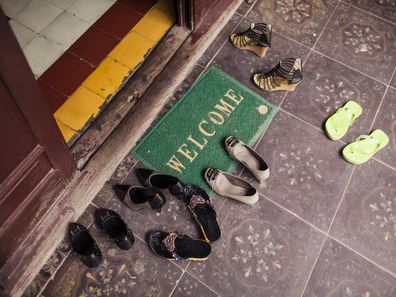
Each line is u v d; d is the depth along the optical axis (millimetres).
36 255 1370
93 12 1895
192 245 1440
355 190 1609
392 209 1578
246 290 1414
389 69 1913
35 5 1897
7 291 1298
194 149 1659
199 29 1891
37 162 1188
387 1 2090
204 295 1400
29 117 1021
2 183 1095
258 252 1476
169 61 1805
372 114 1786
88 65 1754
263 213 1547
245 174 1625
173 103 1750
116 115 1654
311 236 1515
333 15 2041
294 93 1810
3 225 1205
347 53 1939
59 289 1373
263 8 2029
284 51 1922
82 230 1436
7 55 843
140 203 1487
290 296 1411
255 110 1759
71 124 1610
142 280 1408
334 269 1462
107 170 1552
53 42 1806
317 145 1697
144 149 1642
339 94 1822
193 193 1532
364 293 1428
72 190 1472
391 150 1705
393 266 1479
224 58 1878
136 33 1849
